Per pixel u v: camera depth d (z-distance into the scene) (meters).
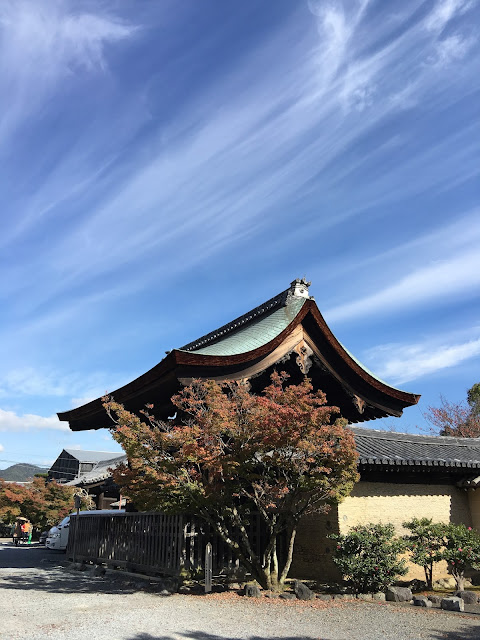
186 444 9.11
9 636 6.58
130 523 13.91
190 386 10.45
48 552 23.22
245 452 9.54
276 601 9.26
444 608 8.98
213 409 9.27
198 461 9.50
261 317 14.59
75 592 10.52
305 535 12.75
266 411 9.25
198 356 10.36
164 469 9.80
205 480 9.98
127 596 9.88
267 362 11.54
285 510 10.16
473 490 13.94
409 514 12.83
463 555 10.34
